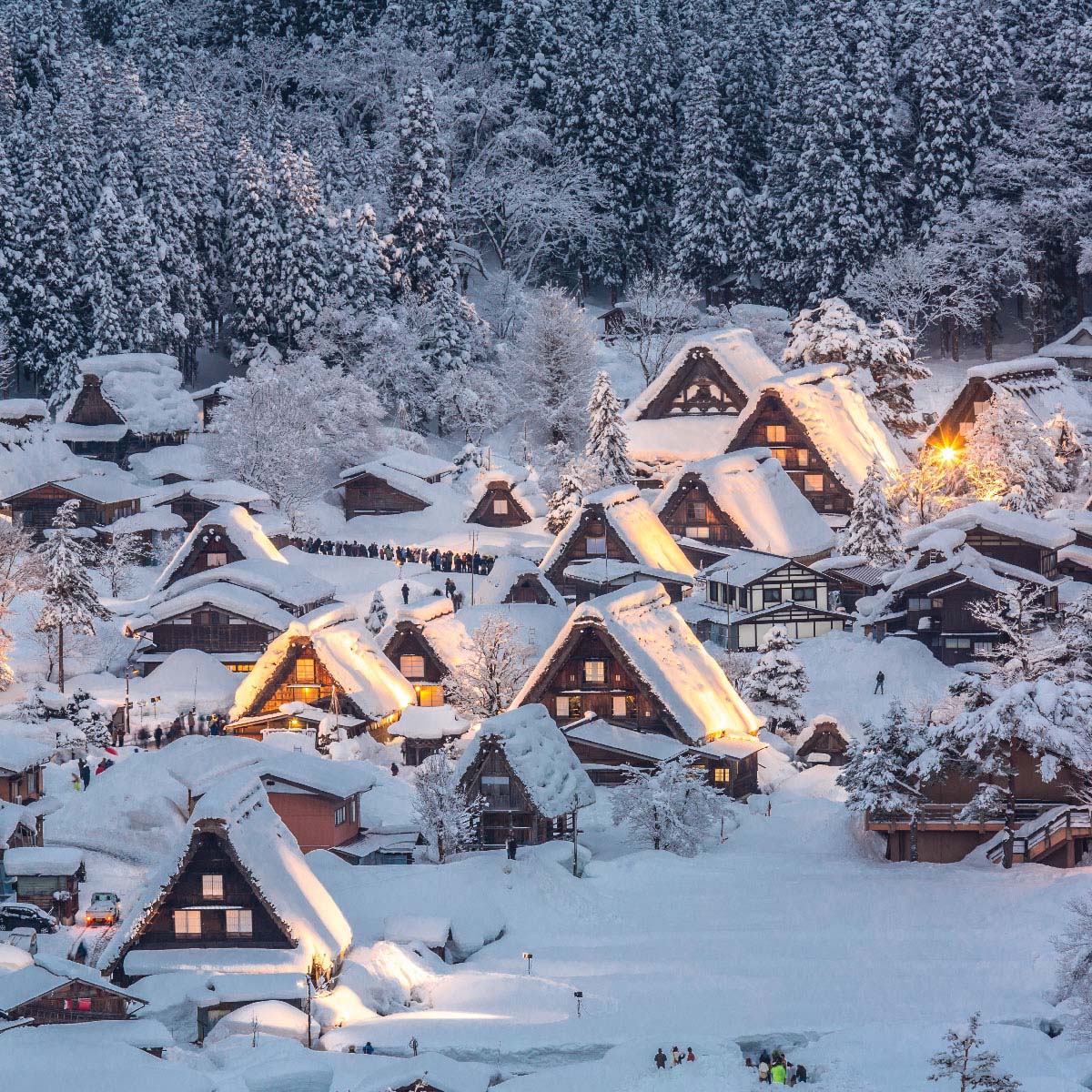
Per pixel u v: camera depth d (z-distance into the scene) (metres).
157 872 64.94
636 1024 62.03
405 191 160.38
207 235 163.25
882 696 99.25
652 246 176.50
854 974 66.06
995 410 124.69
